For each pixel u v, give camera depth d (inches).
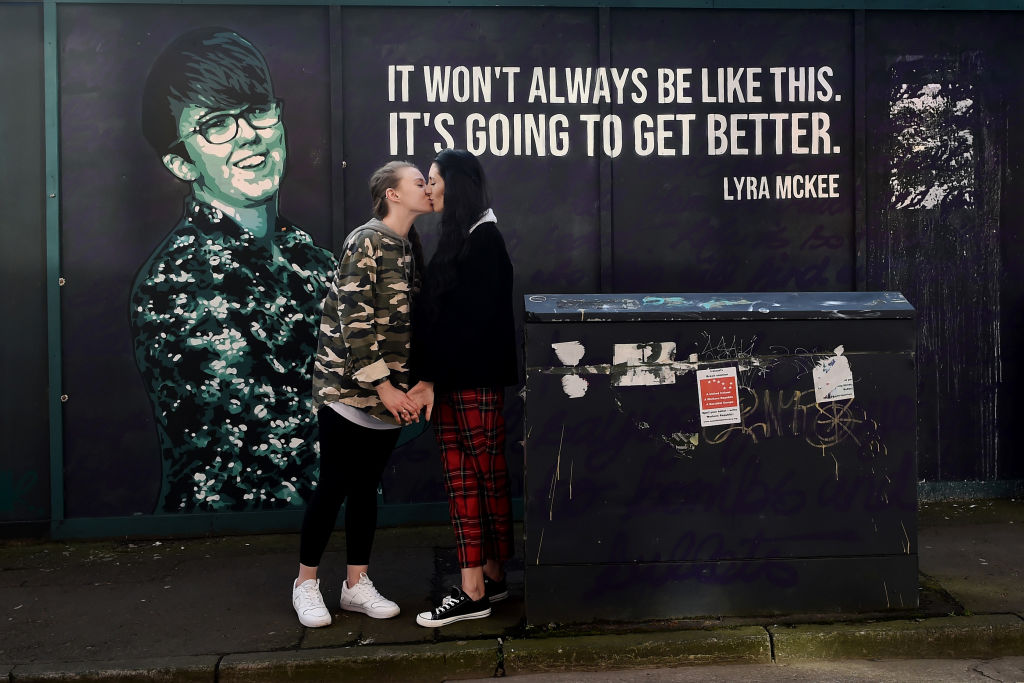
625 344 128.2
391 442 136.5
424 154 178.4
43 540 174.1
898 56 183.9
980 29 184.9
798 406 129.8
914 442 130.3
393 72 177.0
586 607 129.1
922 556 155.6
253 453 177.0
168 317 174.9
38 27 170.7
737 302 133.0
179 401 175.5
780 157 182.7
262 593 146.3
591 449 128.5
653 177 181.5
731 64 181.3
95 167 172.6
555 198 180.5
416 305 131.3
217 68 173.9
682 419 129.0
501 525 137.7
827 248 184.2
